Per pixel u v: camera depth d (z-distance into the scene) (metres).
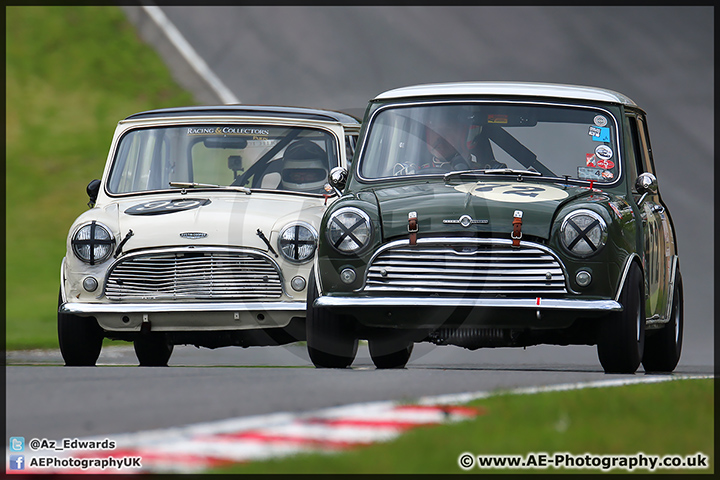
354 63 107.50
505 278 26.03
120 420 17.61
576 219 26.28
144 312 31.97
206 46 108.88
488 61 110.19
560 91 30.53
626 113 31.28
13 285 70.31
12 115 95.88
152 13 114.00
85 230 32.56
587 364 41.47
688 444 15.52
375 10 119.31
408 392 20.89
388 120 30.38
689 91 107.56
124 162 36.00
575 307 25.81
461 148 29.66
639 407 18.38
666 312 32.59
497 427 16.38
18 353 45.38
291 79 103.50
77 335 32.84
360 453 14.51
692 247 80.56
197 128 36.09
